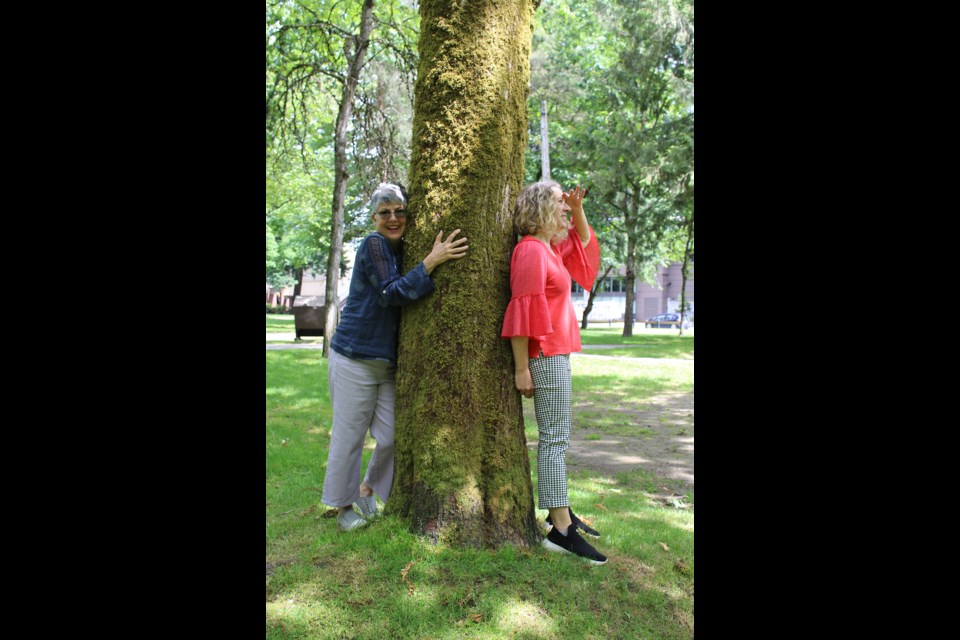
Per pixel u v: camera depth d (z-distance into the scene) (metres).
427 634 2.31
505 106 3.14
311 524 3.45
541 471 3.06
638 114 22.36
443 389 3.01
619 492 4.34
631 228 23.53
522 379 3.04
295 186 22.56
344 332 3.27
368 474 3.52
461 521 2.93
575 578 2.74
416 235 3.14
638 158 20.11
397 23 13.50
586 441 6.07
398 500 3.14
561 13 20.83
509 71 3.17
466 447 2.99
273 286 49.44
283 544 3.13
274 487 4.26
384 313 3.27
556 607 2.51
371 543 2.94
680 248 34.44
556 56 21.81
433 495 2.96
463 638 2.29
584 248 3.61
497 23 3.12
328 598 2.53
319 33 13.00
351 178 15.68
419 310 3.12
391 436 3.42
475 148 3.08
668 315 47.41
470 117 3.08
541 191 3.07
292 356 12.98
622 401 8.56
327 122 16.73
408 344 3.15
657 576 2.85
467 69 3.08
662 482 4.66
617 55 21.98
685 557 3.09
